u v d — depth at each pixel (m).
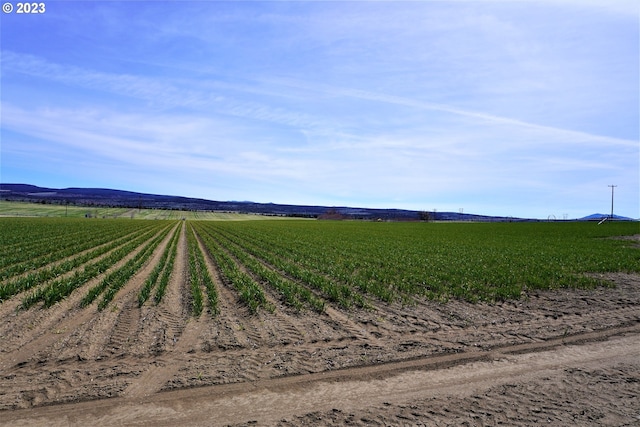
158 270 20.56
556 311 13.64
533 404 6.72
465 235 59.28
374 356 8.98
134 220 111.69
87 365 8.27
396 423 6.09
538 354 9.22
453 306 14.33
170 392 7.06
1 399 6.71
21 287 15.15
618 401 6.84
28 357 8.65
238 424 6.04
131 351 9.09
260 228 79.00
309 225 96.44
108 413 6.31
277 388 7.27
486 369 8.27
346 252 31.45
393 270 22.14
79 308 12.92
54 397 6.80
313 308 13.67
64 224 72.50
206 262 26.44
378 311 13.48
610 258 28.25
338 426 6.00
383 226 92.50
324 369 8.20
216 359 8.68
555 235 58.72
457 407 6.60
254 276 20.45
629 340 10.34
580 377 7.87
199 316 12.29
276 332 10.77
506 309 13.92
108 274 19.78
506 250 34.31
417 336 10.66
